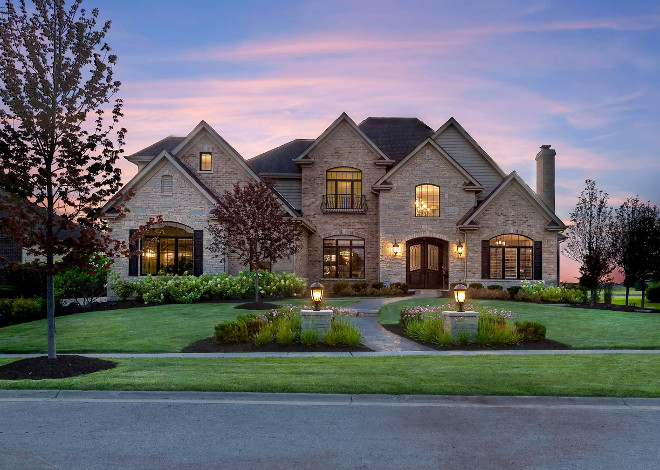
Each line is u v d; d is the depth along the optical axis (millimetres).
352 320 17531
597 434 6484
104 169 10594
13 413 7316
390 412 7406
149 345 13547
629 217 24453
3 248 25672
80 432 6488
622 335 15219
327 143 29359
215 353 12547
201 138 26688
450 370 9859
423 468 5398
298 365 10469
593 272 23078
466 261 26875
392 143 31828
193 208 23938
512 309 20203
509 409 7594
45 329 16047
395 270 27656
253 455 5734
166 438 6277
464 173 27750
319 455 5738
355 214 29219
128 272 23828
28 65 9891
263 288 23531
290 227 21266
